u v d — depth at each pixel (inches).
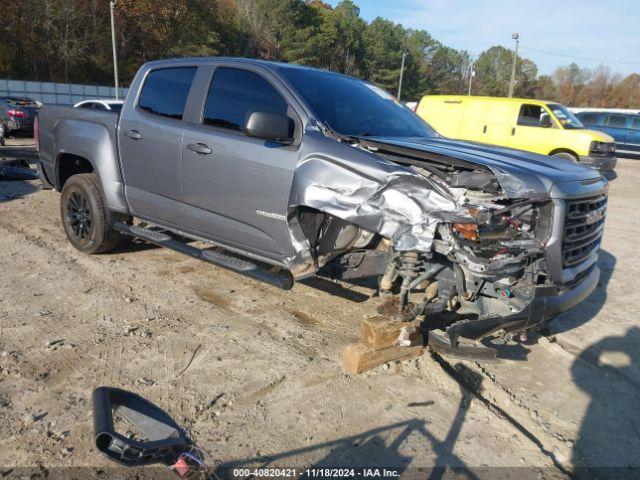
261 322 163.3
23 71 1745.8
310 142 141.9
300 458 103.5
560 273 129.5
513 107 535.8
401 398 126.2
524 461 107.3
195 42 2096.5
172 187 175.3
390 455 106.0
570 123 534.6
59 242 232.4
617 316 190.7
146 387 123.8
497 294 129.4
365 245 140.7
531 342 163.2
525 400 130.7
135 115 187.0
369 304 181.2
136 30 1900.8
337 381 131.9
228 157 156.5
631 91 3166.8
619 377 145.6
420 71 3661.4
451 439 112.3
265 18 2561.5
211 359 138.7
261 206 150.6
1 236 237.0
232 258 163.0
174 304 172.7
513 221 125.4
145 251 226.7
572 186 130.3
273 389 126.8
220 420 113.7
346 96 168.9
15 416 110.9
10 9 1601.9
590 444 115.1
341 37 2918.3
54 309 163.6
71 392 120.3
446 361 145.9
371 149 141.3
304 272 147.6
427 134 176.9
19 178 375.9
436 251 123.9
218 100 166.9
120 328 153.2
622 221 365.4
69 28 1728.6
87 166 230.5
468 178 125.3
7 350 136.8
